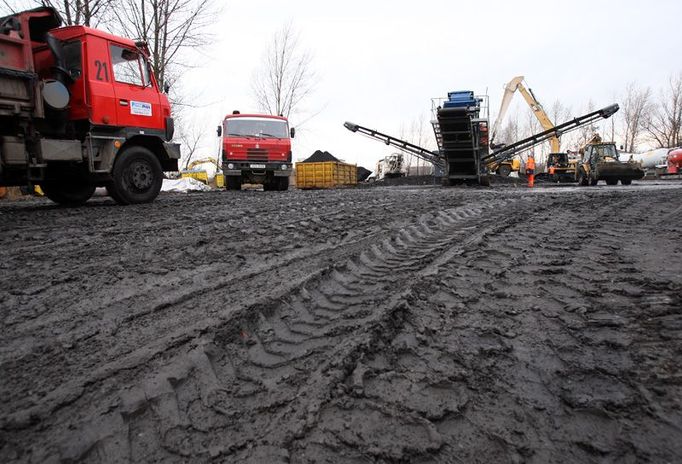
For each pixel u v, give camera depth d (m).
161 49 15.03
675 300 2.52
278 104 25.34
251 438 1.45
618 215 6.05
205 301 2.58
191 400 1.66
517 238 4.43
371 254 3.75
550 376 1.83
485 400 1.67
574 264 3.40
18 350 1.98
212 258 3.55
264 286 2.84
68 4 11.72
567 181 28.30
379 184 29.33
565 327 2.27
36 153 6.32
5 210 6.92
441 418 1.56
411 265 3.41
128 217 5.67
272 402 1.65
